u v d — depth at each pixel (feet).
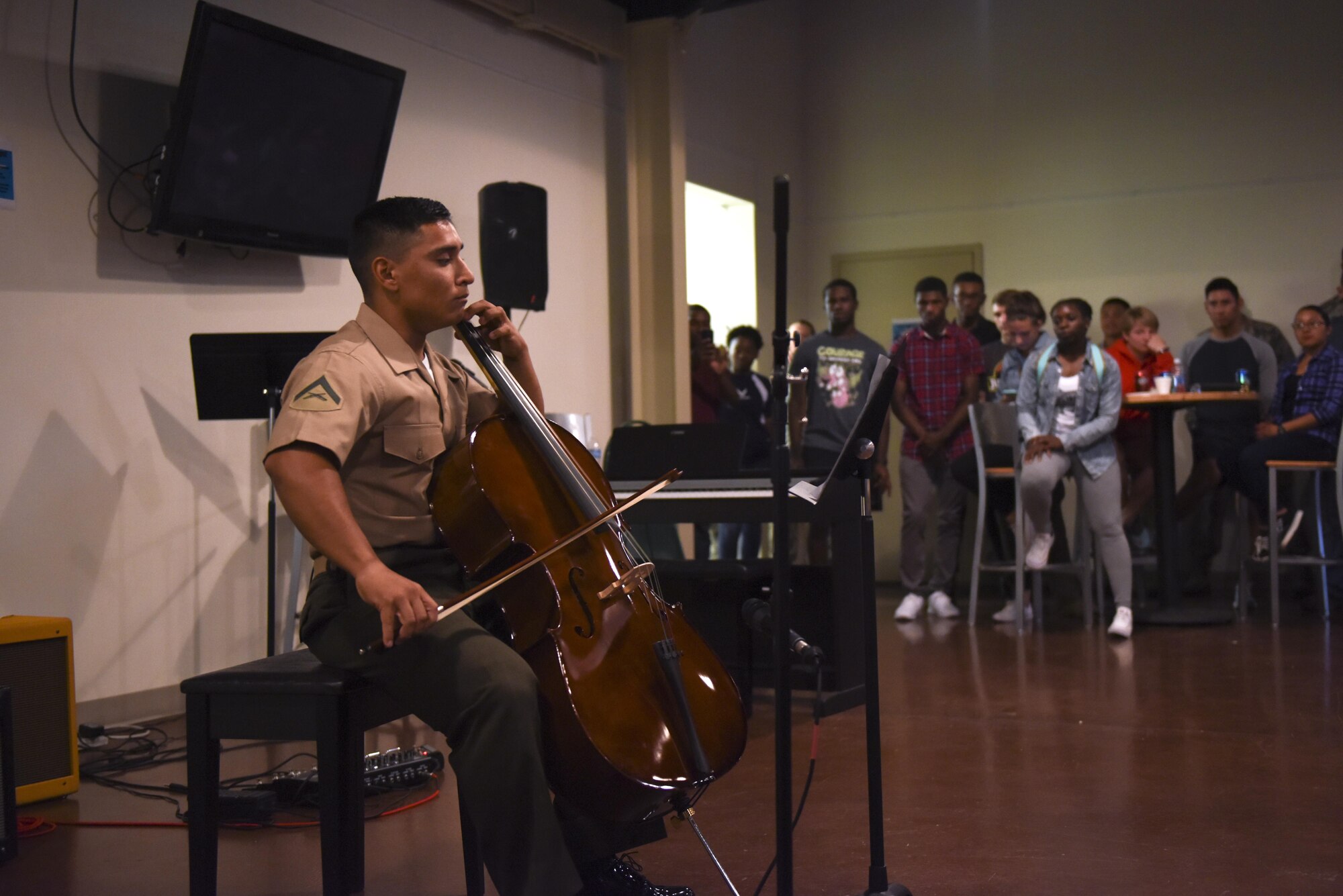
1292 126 24.91
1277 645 16.55
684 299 21.71
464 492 6.55
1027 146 26.96
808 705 13.41
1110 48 26.25
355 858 6.15
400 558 6.75
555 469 6.81
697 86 24.23
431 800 9.82
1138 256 26.11
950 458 21.06
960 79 27.55
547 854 5.69
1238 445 21.61
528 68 19.27
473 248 18.10
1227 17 25.35
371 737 12.41
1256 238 25.21
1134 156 26.09
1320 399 20.38
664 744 5.99
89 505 12.53
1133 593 22.54
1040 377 18.60
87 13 12.66
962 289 24.57
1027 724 12.10
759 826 8.95
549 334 19.60
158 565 13.24
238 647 14.14
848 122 28.58
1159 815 8.95
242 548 14.21
